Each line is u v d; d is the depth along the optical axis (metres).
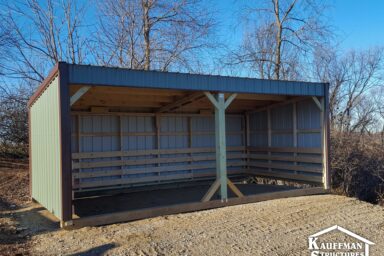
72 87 5.75
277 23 15.34
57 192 5.19
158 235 4.64
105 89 6.22
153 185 8.75
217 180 6.33
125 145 8.50
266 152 9.36
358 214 5.85
